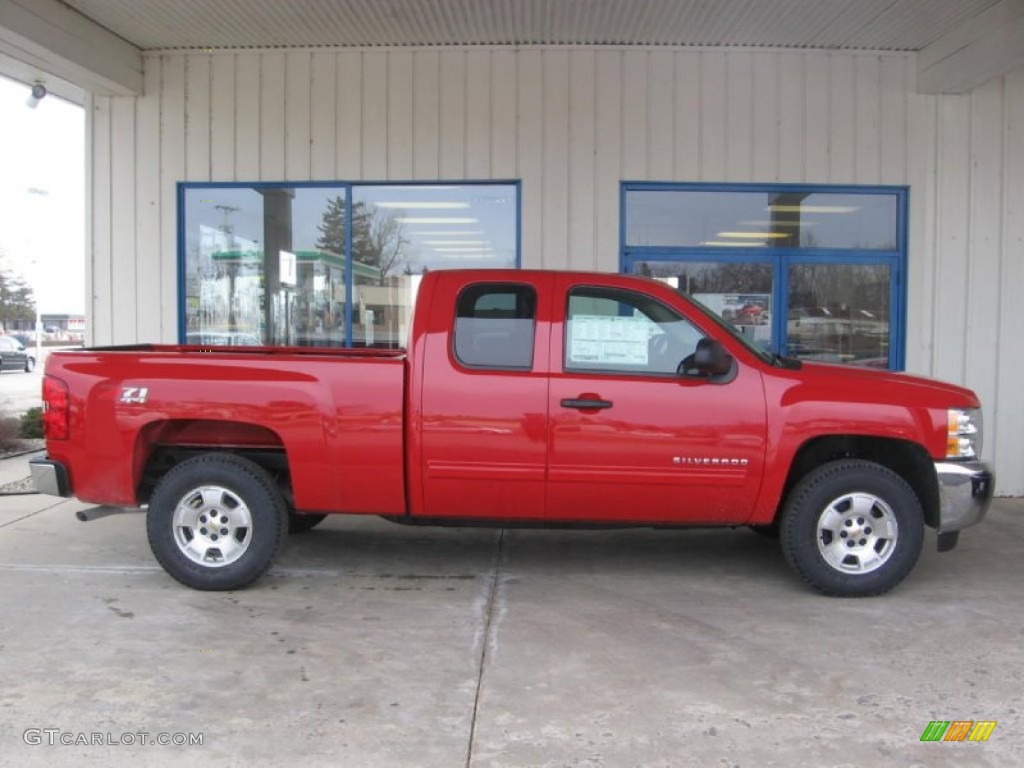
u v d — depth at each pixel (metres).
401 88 8.65
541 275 5.30
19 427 12.28
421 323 5.23
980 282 8.70
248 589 5.46
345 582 5.64
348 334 8.89
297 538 6.78
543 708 3.78
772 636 4.66
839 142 8.62
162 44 8.62
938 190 8.66
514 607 5.14
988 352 8.72
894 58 8.59
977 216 8.66
